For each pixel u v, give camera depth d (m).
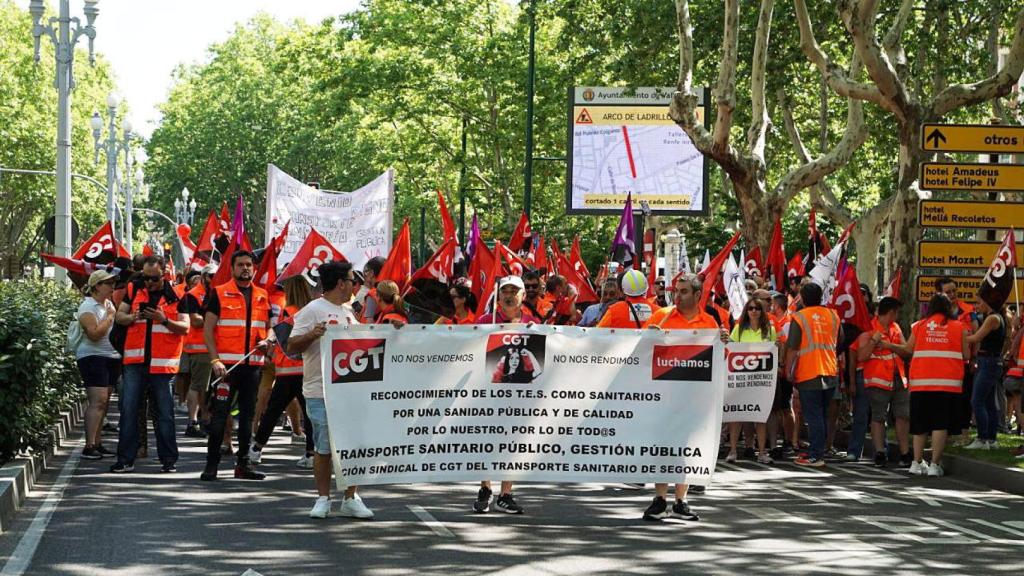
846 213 33.81
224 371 12.93
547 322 14.00
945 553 9.81
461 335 10.70
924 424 15.20
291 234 19.19
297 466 14.38
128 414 13.66
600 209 35.81
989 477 14.49
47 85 73.50
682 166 35.50
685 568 8.91
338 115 47.66
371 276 16.62
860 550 9.83
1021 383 18.77
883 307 16.34
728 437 18.19
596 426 10.84
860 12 20.75
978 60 28.89
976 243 19.41
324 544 9.56
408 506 11.57
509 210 48.47
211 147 85.56
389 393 10.57
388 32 46.06
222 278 14.12
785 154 39.41
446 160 55.53
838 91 22.36
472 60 44.59
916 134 21.28
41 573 8.46
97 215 79.25
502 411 10.73
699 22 28.77
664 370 10.91
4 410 12.38
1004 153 18.73
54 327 14.96
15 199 76.06
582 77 37.75
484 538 9.92
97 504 11.39
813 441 16.02
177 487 12.51
